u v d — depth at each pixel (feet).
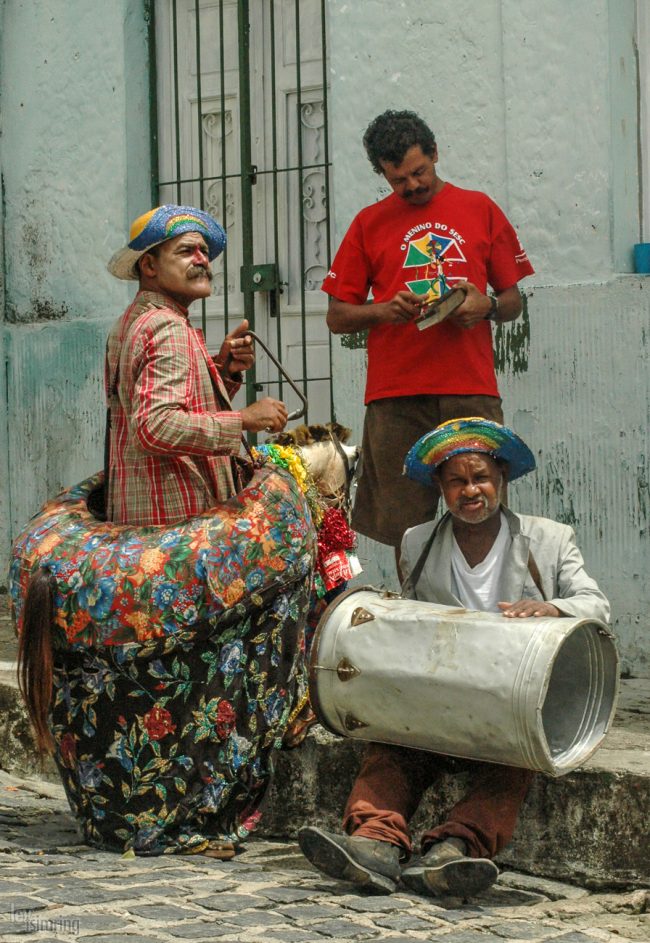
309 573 15.21
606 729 13.48
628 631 19.54
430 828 14.92
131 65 25.85
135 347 14.66
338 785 15.52
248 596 14.52
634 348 19.45
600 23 19.85
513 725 12.55
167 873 13.85
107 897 12.77
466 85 21.34
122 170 25.86
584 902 13.29
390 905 12.66
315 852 12.78
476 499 13.76
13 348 27.66
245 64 24.82
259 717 14.85
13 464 27.76
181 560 14.29
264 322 24.89
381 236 17.66
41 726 14.53
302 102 24.31
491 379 17.58
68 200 26.71
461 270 17.25
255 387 24.90
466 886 12.53
